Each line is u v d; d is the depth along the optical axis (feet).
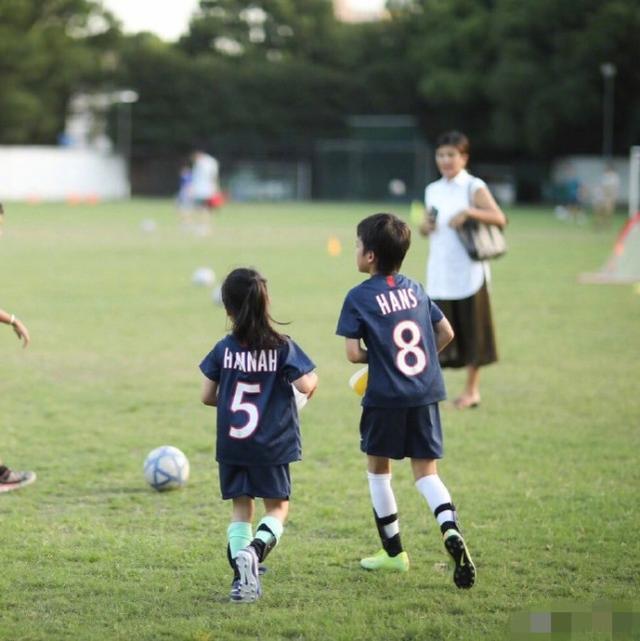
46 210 526.16
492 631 54.13
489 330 111.75
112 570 63.57
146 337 155.12
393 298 63.10
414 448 62.49
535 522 73.31
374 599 58.95
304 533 71.31
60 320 170.81
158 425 102.94
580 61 595.88
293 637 53.52
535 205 648.79
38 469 87.40
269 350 59.62
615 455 92.53
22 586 60.85
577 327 167.53
